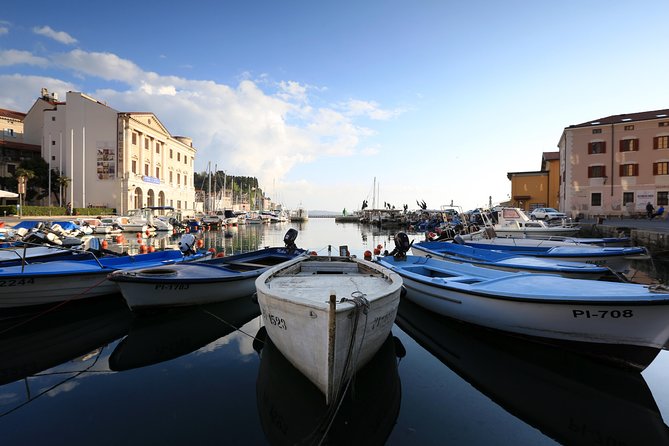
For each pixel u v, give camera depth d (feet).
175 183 190.80
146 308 23.75
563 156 127.95
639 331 16.70
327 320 13.17
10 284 22.71
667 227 70.69
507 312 19.83
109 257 32.99
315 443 12.74
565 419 14.29
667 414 14.73
